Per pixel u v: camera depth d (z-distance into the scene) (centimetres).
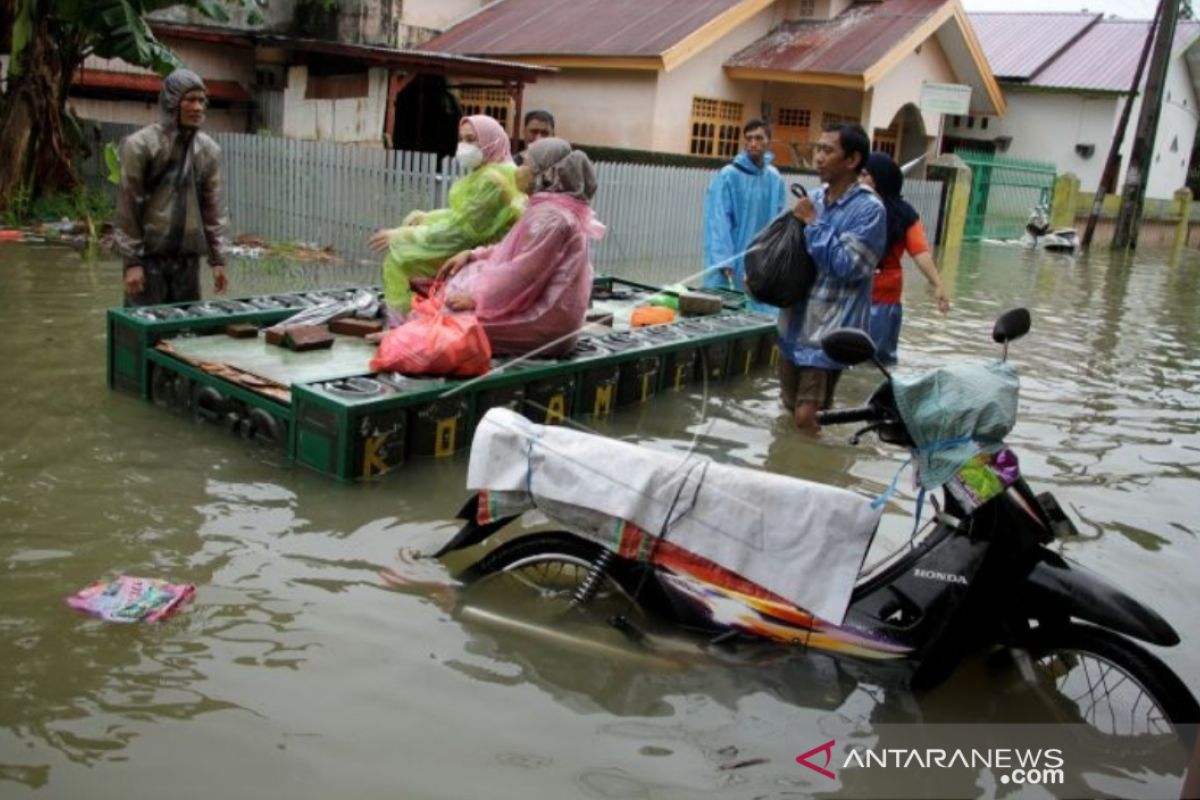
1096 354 1028
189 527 471
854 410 403
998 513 371
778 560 391
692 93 1956
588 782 318
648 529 400
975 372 383
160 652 370
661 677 380
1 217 1320
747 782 325
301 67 1703
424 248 741
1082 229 2573
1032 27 2966
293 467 555
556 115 2009
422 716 345
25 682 346
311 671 365
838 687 383
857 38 1995
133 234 681
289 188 1371
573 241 653
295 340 673
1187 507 588
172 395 633
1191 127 3166
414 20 2136
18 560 428
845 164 584
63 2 1203
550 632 403
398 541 473
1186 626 442
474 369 600
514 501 419
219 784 304
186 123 674
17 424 588
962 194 2128
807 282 598
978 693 386
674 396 764
